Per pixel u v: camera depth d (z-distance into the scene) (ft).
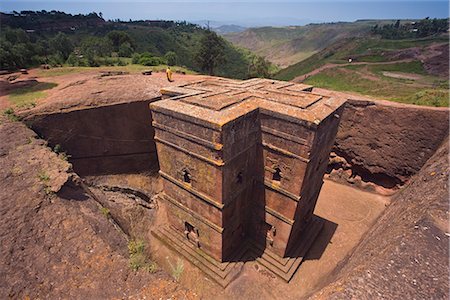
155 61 137.80
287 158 39.11
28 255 26.02
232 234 47.26
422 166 64.28
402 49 207.10
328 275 43.60
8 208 31.55
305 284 46.16
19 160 42.24
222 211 40.45
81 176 62.28
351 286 18.62
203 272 47.21
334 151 79.41
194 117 34.88
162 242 53.78
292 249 51.34
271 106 38.29
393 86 127.24
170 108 37.70
